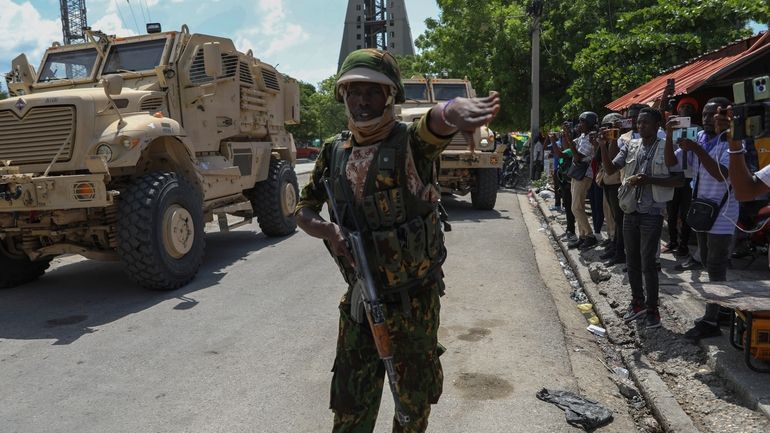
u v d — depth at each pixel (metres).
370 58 1.95
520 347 4.11
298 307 5.19
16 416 3.28
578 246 7.20
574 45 16.89
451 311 4.93
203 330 4.65
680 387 3.45
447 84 12.38
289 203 9.13
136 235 5.51
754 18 10.55
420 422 2.15
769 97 2.29
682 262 5.83
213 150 7.48
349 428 2.19
